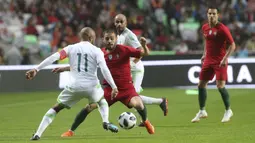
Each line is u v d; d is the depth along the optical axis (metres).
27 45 75.44
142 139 28.61
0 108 47.53
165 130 33.06
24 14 82.50
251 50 72.62
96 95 28.95
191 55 60.47
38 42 76.06
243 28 81.44
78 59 28.73
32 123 38.03
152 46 76.75
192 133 31.25
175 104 47.41
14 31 78.19
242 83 58.81
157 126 35.09
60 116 41.25
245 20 84.50
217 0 86.62
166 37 78.50
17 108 47.38
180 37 82.94
